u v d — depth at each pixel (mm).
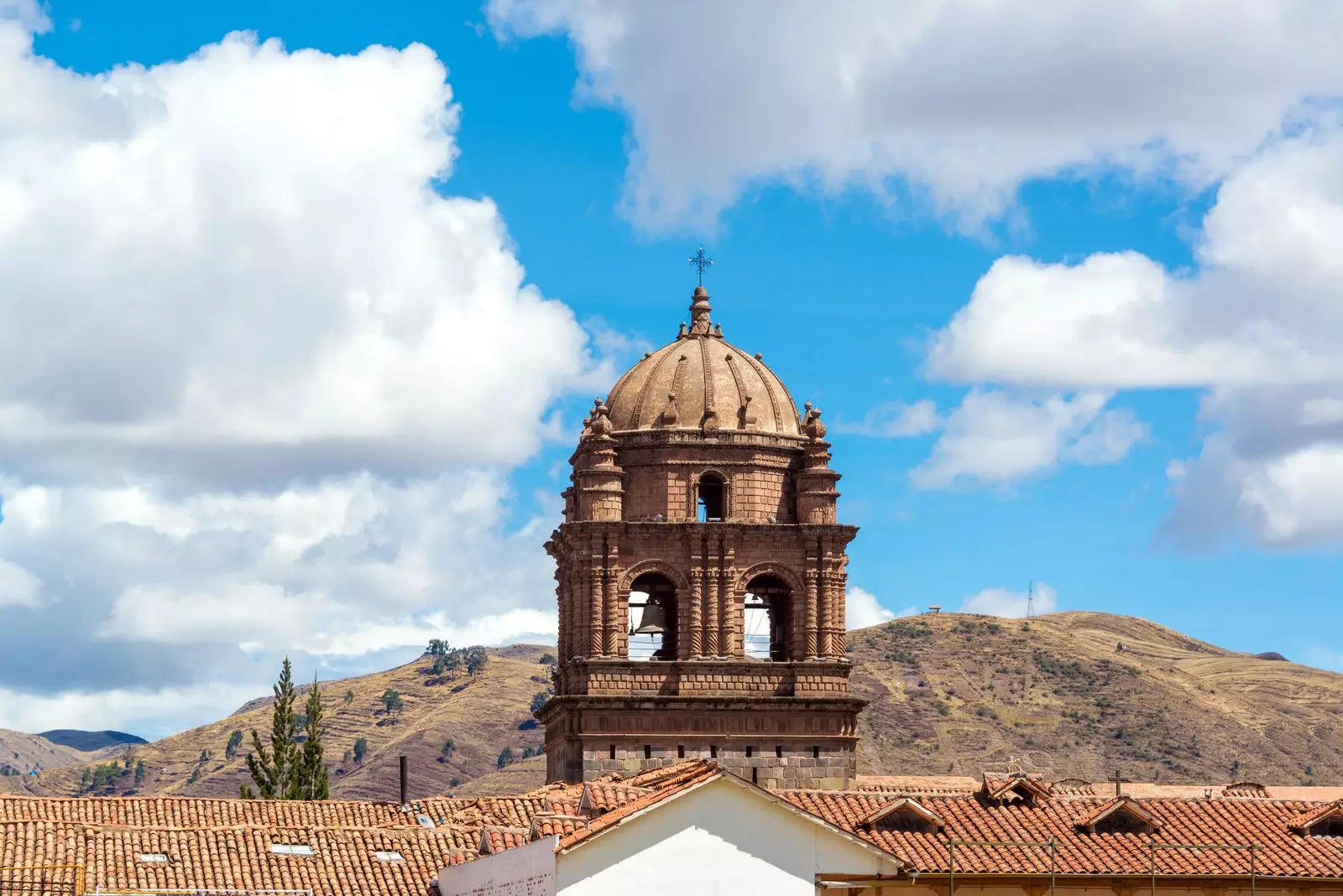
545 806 99875
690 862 80375
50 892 88750
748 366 113938
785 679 108062
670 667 107188
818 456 111312
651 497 110000
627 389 112875
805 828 81688
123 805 100562
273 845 95812
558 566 113062
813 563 109438
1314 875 90375
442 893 92062
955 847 90000
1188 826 94500
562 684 110000
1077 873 89000
